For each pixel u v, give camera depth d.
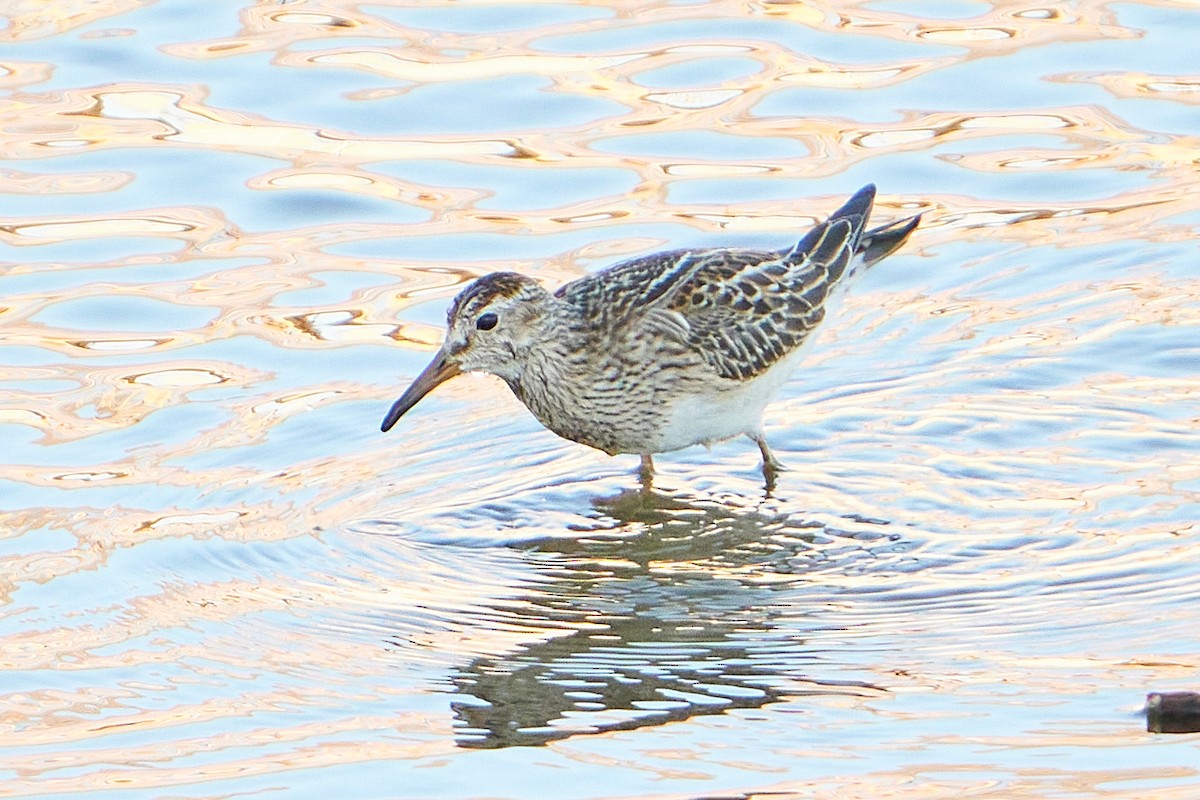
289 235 17.59
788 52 20.42
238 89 19.83
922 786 9.43
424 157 18.75
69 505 13.34
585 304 13.85
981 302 16.34
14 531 12.94
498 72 20.12
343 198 18.11
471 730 10.33
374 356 15.64
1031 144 18.64
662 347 13.67
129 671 11.13
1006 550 12.48
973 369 15.20
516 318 13.73
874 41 20.59
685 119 19.23
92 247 17.36
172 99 19.66
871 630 11.44
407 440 14.50
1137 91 19.31
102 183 18.34
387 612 11.88
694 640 11.41
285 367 15.48
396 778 9.77
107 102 19.58
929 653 11.08
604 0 21.38
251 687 10.92
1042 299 16.30
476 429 14.77
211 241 17.47
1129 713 10.16
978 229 17.44
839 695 10.59
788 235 17.19
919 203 17.81
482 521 13.24
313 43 20.73
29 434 14.37
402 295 16.53
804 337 14.39
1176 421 14.16
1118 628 11.28
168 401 14.93
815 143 18.78
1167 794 9.25
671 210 17.70
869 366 15.43
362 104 19.59
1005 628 11.38
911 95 19.52
